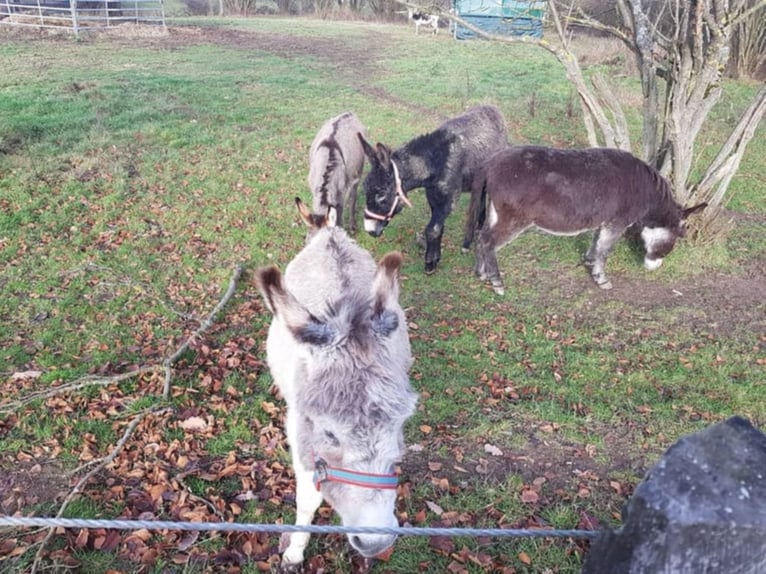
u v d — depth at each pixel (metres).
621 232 7.20
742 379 5.81
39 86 14.04
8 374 5.14
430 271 7.57
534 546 3.87
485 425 4.98
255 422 4.82
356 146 8.41
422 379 5.53
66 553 3.57
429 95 16.03
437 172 7.35
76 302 6.30
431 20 28.09
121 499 4.01
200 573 3.55
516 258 8.17
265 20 31.78
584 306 7.09
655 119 8.26
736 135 7.86
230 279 7.00
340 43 24.70
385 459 2.40
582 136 12.94
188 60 19.20
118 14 27.00
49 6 24.52
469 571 3.67
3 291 6.40
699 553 1.50
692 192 8.22
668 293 7.45
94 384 5.02
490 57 21.72
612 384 5.65
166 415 4.79
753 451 1.59
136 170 9.88
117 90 14.24
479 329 6.46
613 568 1.62
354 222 8.63
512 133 12.98
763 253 8.47
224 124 12.56
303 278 3.42
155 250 7.55
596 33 23.06
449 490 4.30
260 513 3.96
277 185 9.73
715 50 7.08
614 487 4.41
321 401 2.38
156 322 6.10
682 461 1.58
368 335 2.51
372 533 2.39
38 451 4.39
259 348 5.80
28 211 8.13
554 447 4.82
